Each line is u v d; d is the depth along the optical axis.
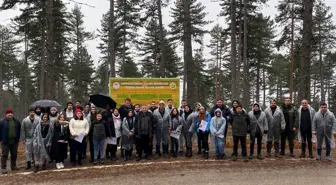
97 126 11.82
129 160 12.23
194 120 12.75
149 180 9.66
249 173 10.34
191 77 21.53
